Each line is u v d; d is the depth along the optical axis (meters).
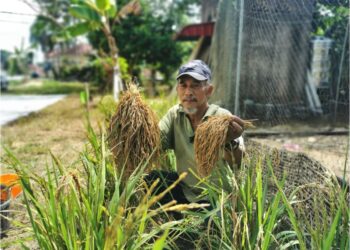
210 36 10.49
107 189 2.48
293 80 7.04
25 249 2.08
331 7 6.08
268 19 5.85
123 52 15.00
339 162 5.08
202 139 2.17
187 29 11.31
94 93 14.56
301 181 2.88
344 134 6.72
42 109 11.43
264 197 1.99
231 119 2.14
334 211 1.99
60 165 2.13
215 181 2.44
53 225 1.86
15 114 10.55
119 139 2.34
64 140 6.71
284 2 5.63
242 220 2.04
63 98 15.66
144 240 1.79
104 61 12.74
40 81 31.39
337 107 6.73
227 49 5.53
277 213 2.07
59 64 31.59
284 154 3.29
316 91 7.26
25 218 3.10
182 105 2.63
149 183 2.73
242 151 2.37
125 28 15.05
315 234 1.87
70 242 1.80
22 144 6.43
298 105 7.12
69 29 10.92
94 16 10.20
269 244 2.05
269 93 6.44
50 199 1.85
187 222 2.20
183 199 2.86
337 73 6.78
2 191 3.18
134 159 2.32
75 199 1.86
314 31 6.87
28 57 39.66
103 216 1.90
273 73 6.58
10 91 20.42
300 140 6.38
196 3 15.98
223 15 5.89
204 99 2.60
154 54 15.22
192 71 2.50
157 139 2.39
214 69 6.05
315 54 7.19
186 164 2.76
